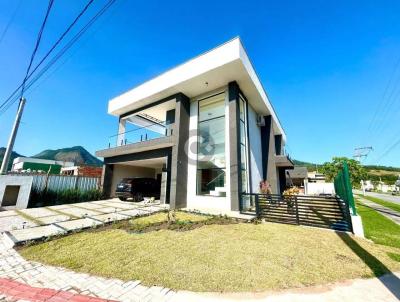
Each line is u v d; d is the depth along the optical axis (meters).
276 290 2.63
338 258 3.68
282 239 4.76
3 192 8.52
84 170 15.70
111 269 3.17
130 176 15.07
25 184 9.20
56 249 4.01
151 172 16.80
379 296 2.54
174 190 8.96
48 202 10.25
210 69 8.45
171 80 9.92
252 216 7.17
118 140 13.05
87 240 4.56
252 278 2.90
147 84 11.20
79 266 3.28
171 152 10.41
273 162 13.02
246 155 10.20
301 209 6.75
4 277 2.97
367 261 3.56
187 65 9.35
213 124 9.69
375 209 12.37
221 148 9.10
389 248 4.30
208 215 7.38
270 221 6.79
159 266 3.27
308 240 4.73
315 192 22.77
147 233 5.12
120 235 4.95
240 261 3.47
